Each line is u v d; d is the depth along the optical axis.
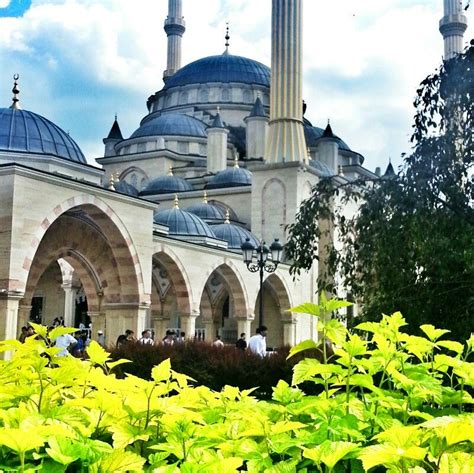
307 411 3.57
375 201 13.23
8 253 23.56
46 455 2.72
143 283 30.25
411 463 2.58
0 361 3.86
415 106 13.14
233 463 2.61
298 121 50.97
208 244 39.31
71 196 26.41
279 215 48.88
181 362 15.78
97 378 3.53
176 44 84.12
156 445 2.97
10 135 33.09
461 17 63.06
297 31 51.03
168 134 65.12
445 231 12.23
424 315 11.75
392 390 4.23
